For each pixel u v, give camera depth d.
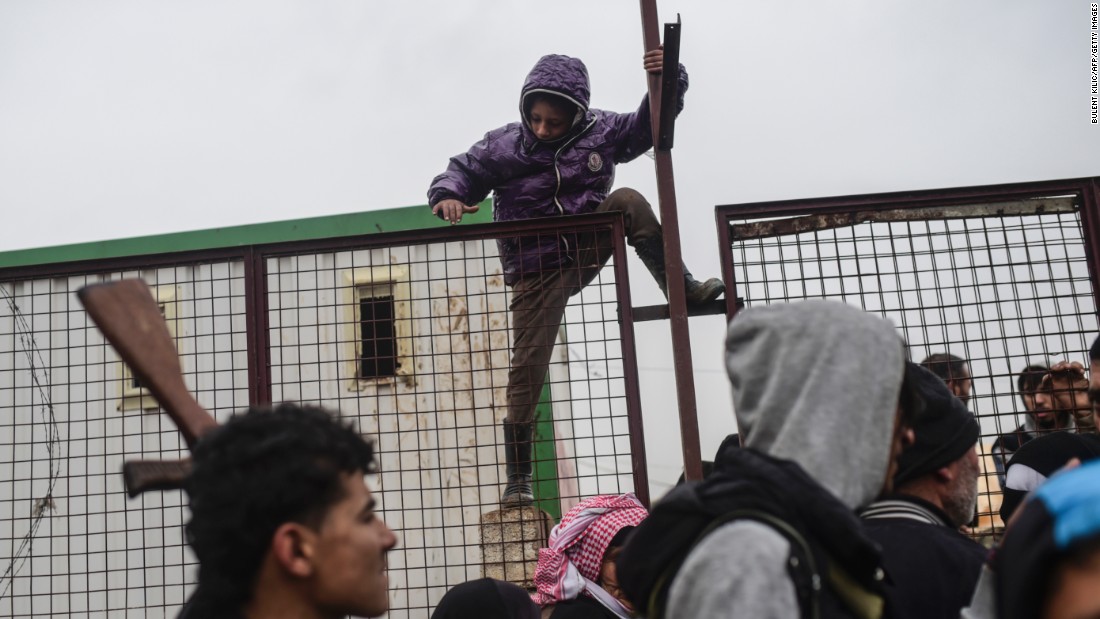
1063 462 3.23
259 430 1.74
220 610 1.71
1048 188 4.55
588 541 3.84
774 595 1.51
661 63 4.25
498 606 3.55
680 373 4.14
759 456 1.70
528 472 4.66
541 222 4.55
